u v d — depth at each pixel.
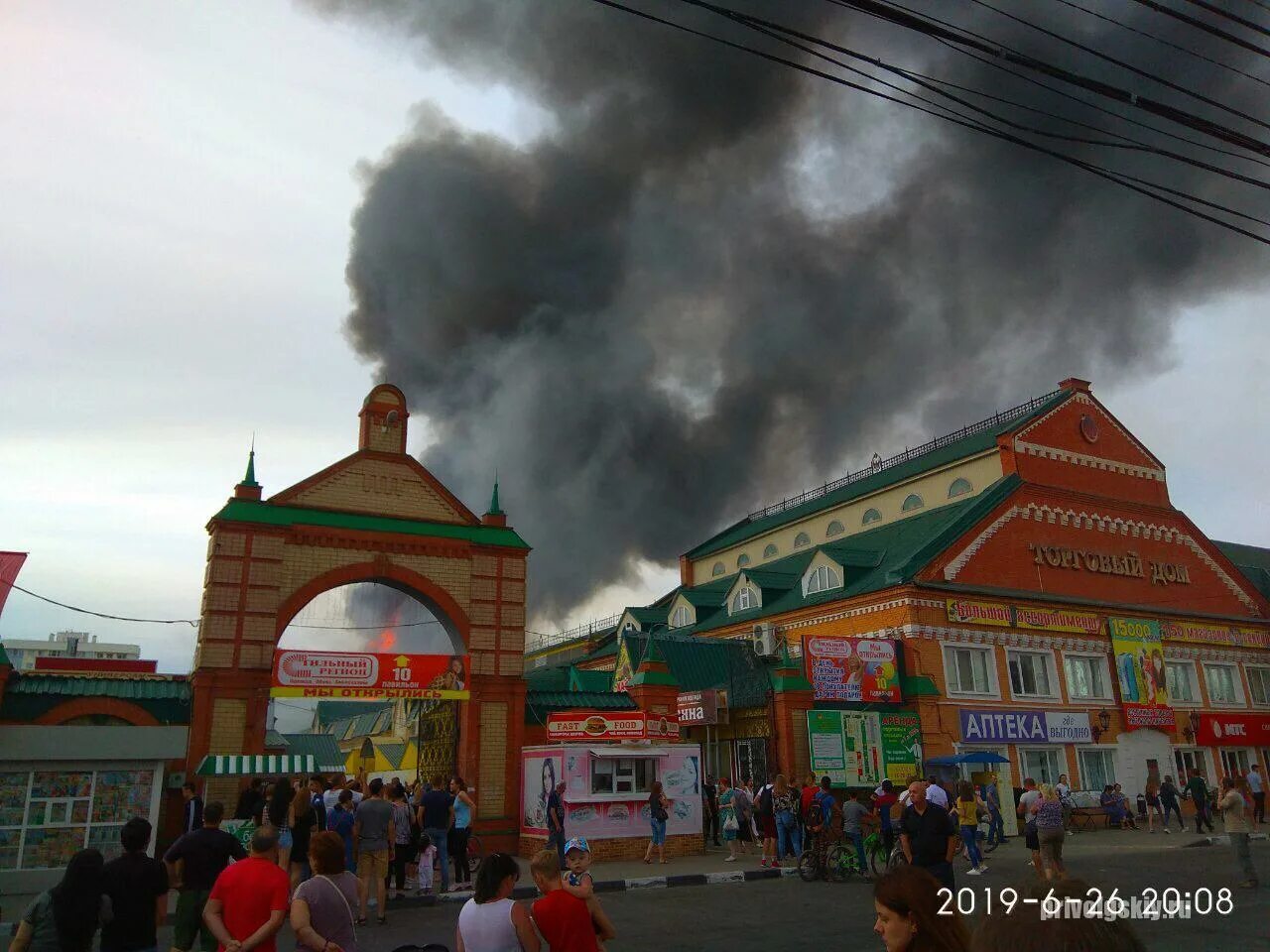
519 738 25.98
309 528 24.94
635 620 49.16
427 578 26.25
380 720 59.81
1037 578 35.84
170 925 15.13
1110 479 40.19
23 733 17.98
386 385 27.83
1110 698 36.12
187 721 22.89
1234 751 39.62
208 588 23.50
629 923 14.60
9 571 21.92
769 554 50.06
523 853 24.61
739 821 23.58
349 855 16.11
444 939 13.53
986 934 2.46
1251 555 54.03
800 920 14.47
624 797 23.78
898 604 32.41
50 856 17.89
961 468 39.62
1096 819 31.84
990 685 32.94
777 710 29.48
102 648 95.62
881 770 29.56
